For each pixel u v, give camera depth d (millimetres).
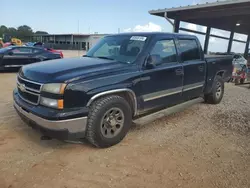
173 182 2633
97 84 3094
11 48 11445
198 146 3537
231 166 3002
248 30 21562
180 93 4438
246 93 7859
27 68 3506
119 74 3344
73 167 2865
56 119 2832
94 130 3145
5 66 11125
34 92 3094
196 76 4781
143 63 3670
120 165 2939
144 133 3947
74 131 2982
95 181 2605
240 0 10062
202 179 2707
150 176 2729
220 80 5805
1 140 3492
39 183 2535
